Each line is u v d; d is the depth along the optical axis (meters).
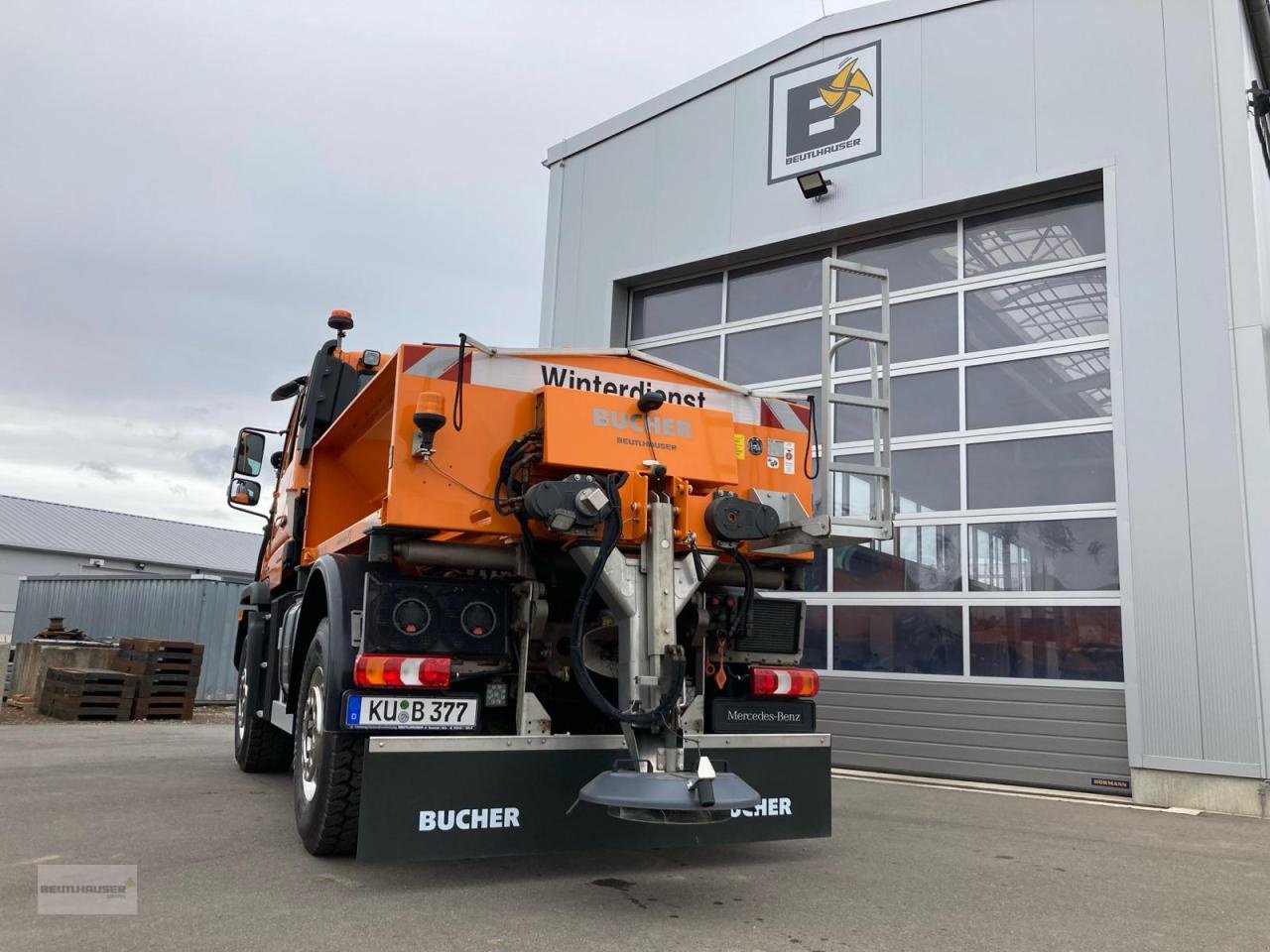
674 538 4.52
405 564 4.52
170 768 8.24
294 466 7.49
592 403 4.58
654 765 4.07
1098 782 7.83
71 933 3.54
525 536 4.38
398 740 4.12
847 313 10.09
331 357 7.36
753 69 10.83
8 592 38.53
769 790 4.85
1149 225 8.11
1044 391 8.68
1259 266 7.69
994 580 8.66
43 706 13.62
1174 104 8.15
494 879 4.49
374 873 4.53
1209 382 7.65
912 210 9.48
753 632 5.19
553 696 4.85
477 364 4.63
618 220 11.82
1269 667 7.11
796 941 3.61
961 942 3.67
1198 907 4.29
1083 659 8.07
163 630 18.45
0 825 5.55
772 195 10.48
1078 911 4.17
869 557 9.38
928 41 9.61
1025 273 9.02
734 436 5.20
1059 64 8.80
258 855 4.84
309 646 5.54
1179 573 7.57
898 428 9.51
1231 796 7.14
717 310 11.16
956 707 8.64
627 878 4.59
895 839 5.77
